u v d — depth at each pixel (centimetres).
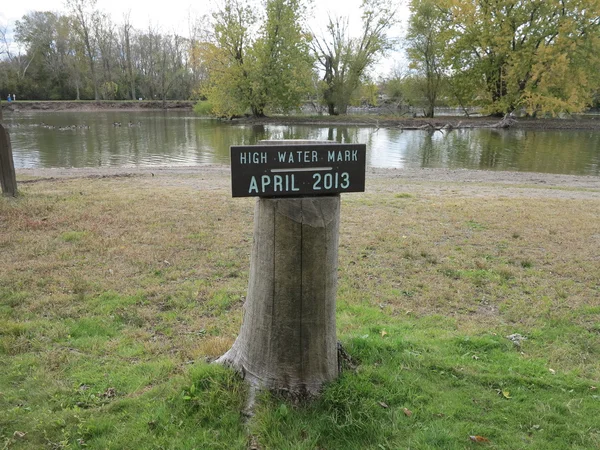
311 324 287
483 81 4209
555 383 331
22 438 268
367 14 4438
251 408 284
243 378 300
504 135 3225
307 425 273
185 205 844
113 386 319
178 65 7106
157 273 534
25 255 565
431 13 4275
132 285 499
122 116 4978
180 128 3559
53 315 425
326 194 276
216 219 755
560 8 3831
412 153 2284
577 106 3894
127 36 6988
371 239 673
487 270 565
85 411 290
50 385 317
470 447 270
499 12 3906
